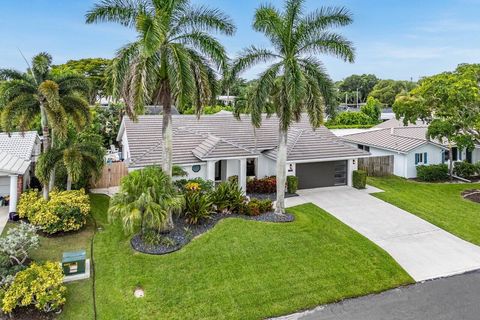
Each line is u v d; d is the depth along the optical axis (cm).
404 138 3062
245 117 2912
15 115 1730
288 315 1089
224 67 1653
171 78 1517
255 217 1828
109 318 1052
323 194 2333
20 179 1925
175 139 2367
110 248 1485
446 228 1761
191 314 1080
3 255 1214
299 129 2759
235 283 1240
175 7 1583
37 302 1036
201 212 1705
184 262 1363
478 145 3044
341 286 1238
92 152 1900
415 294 1202
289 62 1702
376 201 2192
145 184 1512
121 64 1520
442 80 2256
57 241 1555
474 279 1295
